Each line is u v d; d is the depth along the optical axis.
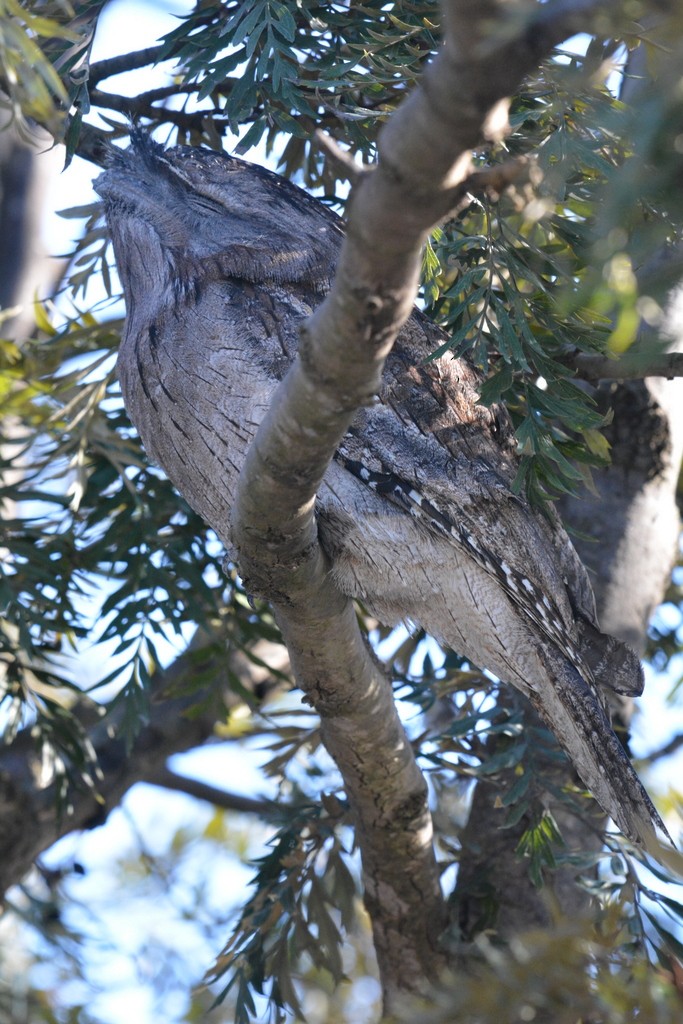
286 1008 8.15
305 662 6.68
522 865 8.52
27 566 8.54
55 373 10.00
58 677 8.90
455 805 10.91
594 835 8.73
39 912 10.84
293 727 9.11
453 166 3.61
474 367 7.67
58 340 9.52
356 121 7.02
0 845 10.11
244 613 9.23
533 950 4.48
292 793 9.93
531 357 6.80
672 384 9.42
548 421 7.47
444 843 9.37
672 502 9.58
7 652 8.81
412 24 7.07
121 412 9.54
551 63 6.09
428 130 3.51
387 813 7.51
